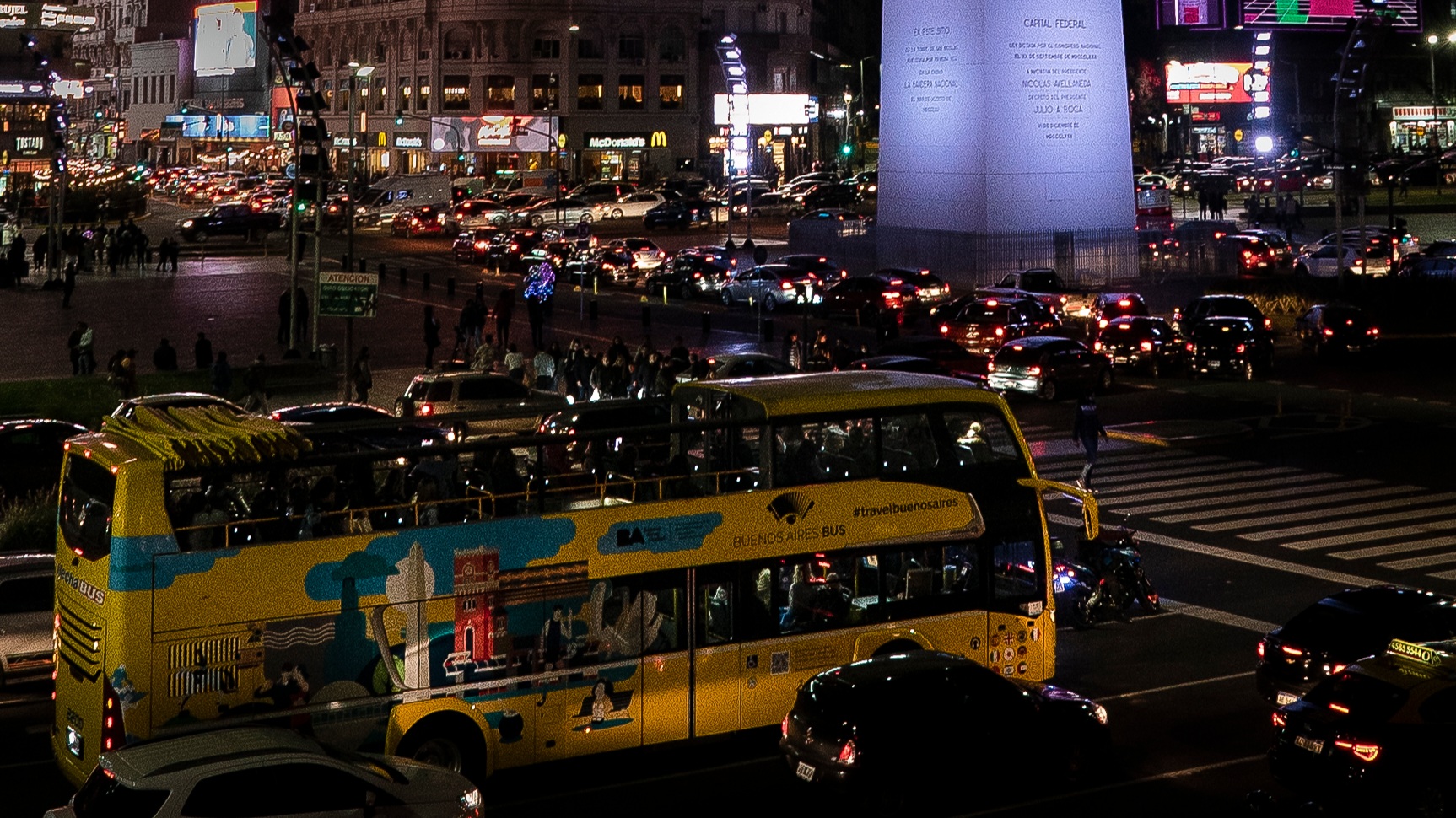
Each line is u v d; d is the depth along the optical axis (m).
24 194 119.19
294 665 18.25
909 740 18.19
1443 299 70.94
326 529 18.62
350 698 18.58
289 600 18.19
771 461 21.14
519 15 152.12
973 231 72.75
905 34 75.69
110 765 15.12
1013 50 71.38
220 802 14.77
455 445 19.36
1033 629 22.92
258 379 44.56
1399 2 141.50
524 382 50.94
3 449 36.22
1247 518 35.84
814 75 180.75
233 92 195.75
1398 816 17.58
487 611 19.34
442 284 85.94
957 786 18.53
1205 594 29.67
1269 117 131.12
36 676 24.38
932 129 74.88
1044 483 23.81
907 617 22.00
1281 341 66.88
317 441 22.81
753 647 20.95
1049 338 53.16
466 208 118.25
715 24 159.62
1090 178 73.75
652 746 21.95
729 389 21.86
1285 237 95.56
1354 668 18.62
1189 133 178.88
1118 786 19.84
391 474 19.59
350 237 73.06
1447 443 44.47
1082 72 72.88
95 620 17.72
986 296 62.91
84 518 18.44
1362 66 74.81
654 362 45.94
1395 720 17.66
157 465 17.62
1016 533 22.80
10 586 24.39
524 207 125.38
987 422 22.78
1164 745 21.48
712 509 20.67
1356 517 35.69
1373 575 30.67
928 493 22.14
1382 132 169.12
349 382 44.00
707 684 20.72
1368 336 61.31
